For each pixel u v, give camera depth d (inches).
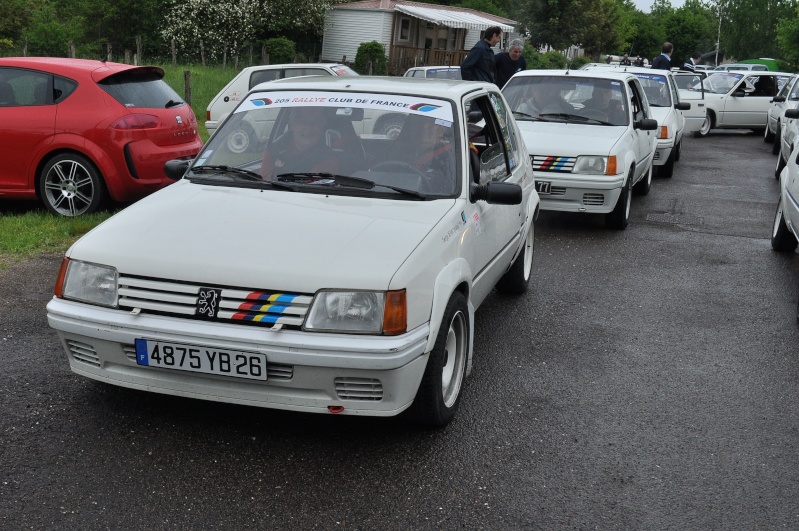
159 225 171.3
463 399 195.8
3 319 232.4
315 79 226.8
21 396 182.9
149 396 186.4
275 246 161.3
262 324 152.7
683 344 246.1
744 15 3966.5
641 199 514.0
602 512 149.0
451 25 1699.1
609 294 297.1
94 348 162.9
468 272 184.2
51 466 153.7
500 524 143.1
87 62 356.5
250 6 1517.0
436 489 153.3
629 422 188.4
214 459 159.6
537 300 284.7
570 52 2583.7
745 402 204.1
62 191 345.4
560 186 390.0
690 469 167.2
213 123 616.1
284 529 137.6
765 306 290.7
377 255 159.6
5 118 341.7
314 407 156.2
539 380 210.8
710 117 982.4
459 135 203.8
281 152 202.8
